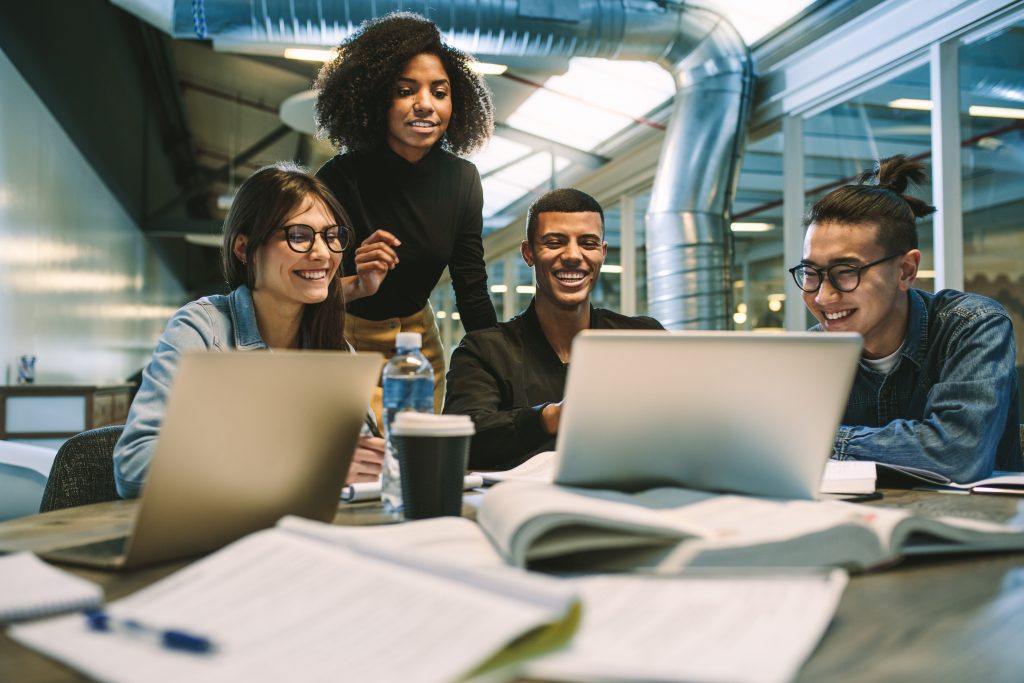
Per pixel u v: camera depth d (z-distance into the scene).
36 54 5.29
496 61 4.40
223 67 7.93
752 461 0.78
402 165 2.11
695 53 4.65
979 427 1.30
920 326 1.53
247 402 0.67
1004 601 0.54
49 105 5.70
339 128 2.14
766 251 5.57
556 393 1.88
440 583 0.48
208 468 0.66
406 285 2.14
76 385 4.34
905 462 1.30
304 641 0.43
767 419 0.76
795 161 5.02
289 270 1.40
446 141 2.29
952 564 0.65
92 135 6.99
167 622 0.47
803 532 0.59
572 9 4.24
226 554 0.56
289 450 0.73
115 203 8.56
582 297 1.91
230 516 0.71
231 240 1.45
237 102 9.03
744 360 0.73
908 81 4.15
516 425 1.48
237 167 10.59
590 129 6.97
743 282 5.90
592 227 1.91
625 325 2.05
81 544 0.74
